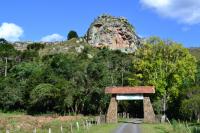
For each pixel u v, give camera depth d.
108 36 184.00
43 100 85.38
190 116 70.56
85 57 133.25
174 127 43.19
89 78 87.62
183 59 80.75
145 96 63.53
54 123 53.66
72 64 94.00
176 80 79.38
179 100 77.75
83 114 86.69
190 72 79.94
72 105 86.81
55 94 84.38
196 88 69.44
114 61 110.38
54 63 95.50
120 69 107.50
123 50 181.00
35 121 57.09
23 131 41.94
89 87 86.75
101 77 87.75
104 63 102.44
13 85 93.19
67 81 87.75
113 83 94.69
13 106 91.00
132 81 83.81
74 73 88.94
